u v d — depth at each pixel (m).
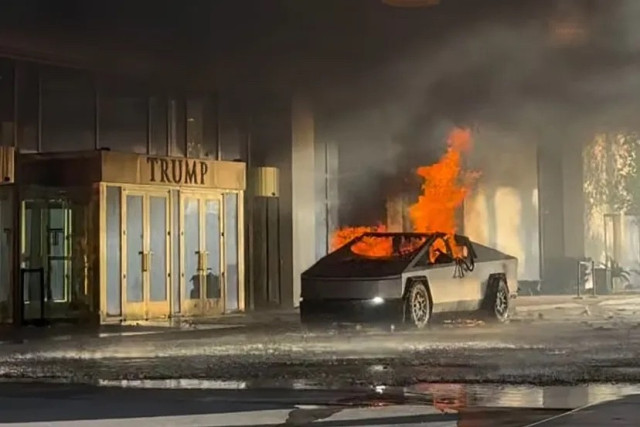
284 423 14.48
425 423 14.38
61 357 23.73
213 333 30.31
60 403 16.50
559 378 18.92
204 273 37.12
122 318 34.31
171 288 36.03
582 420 13.91
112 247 34.03
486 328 30.69
